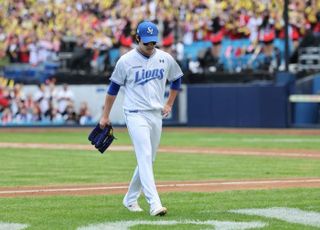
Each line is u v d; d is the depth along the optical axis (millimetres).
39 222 16812
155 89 18250
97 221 16953
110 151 41344
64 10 67500
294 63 67500
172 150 42156
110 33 66750
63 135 56656
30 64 67938
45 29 67438
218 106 63656
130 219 17234
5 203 20109
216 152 40531
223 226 16156
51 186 24734
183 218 17266
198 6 66500
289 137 53062
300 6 66375
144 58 18109
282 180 26047
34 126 65062
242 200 20391
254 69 64688
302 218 17266
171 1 66562
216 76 65312
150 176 17766
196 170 30234
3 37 67438
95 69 66938
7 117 64938
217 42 65938
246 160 35062
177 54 65812
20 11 67438
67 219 17234
